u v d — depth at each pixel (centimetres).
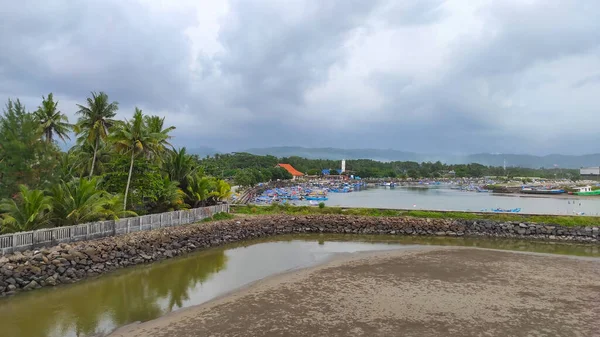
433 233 4969
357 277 2808
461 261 3303
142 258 3272
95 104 4209
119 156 4359
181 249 3700
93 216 3312
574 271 2983
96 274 2848
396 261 3312
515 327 1911
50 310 2155
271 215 5375
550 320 2002
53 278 2562
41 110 4428
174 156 5256
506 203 10631
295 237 4794
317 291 2480
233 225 4597
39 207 2902
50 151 3409
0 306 2197
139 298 2381
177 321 1991
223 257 3578
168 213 4084
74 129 4588
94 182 3384
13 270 2416
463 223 5000
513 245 4350
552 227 4747
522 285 2608
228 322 1973
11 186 3109
